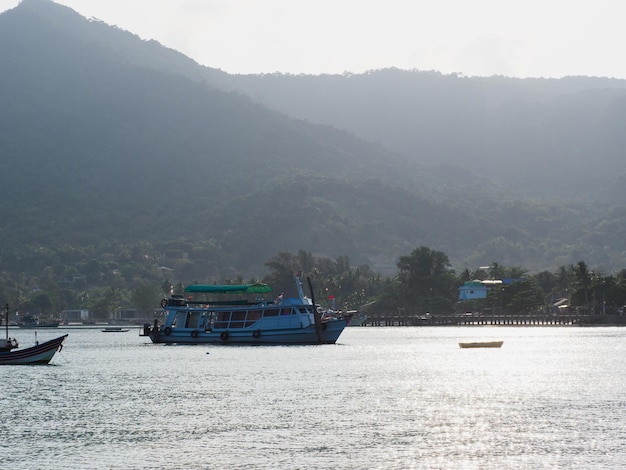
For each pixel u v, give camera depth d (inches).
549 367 4943.4
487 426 2896.2
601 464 2375.7
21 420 3075.8
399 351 6323.8
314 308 6633.9
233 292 6968.5
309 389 3865.7
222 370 4751.5
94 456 2522.1
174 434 2805.1
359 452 2534.5
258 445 2632.9
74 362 5408.5
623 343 7317.9
